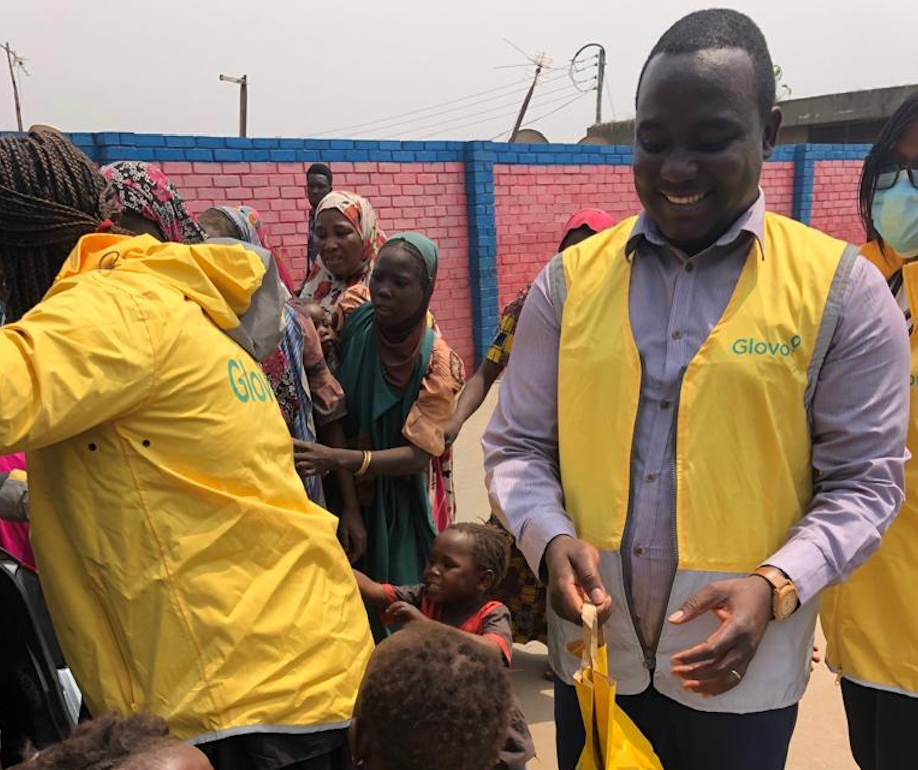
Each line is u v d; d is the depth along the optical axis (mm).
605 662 1372
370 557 2754
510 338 3342
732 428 1401
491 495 1632
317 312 2820
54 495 1396
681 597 1438
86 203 1543
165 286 1426
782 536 1434
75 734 1154
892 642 1888
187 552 1379
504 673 1394
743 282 1423
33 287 1534
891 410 1395
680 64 1330
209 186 6250
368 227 3414
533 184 8195
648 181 1412
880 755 1971
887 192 1972
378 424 2656
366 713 1340
